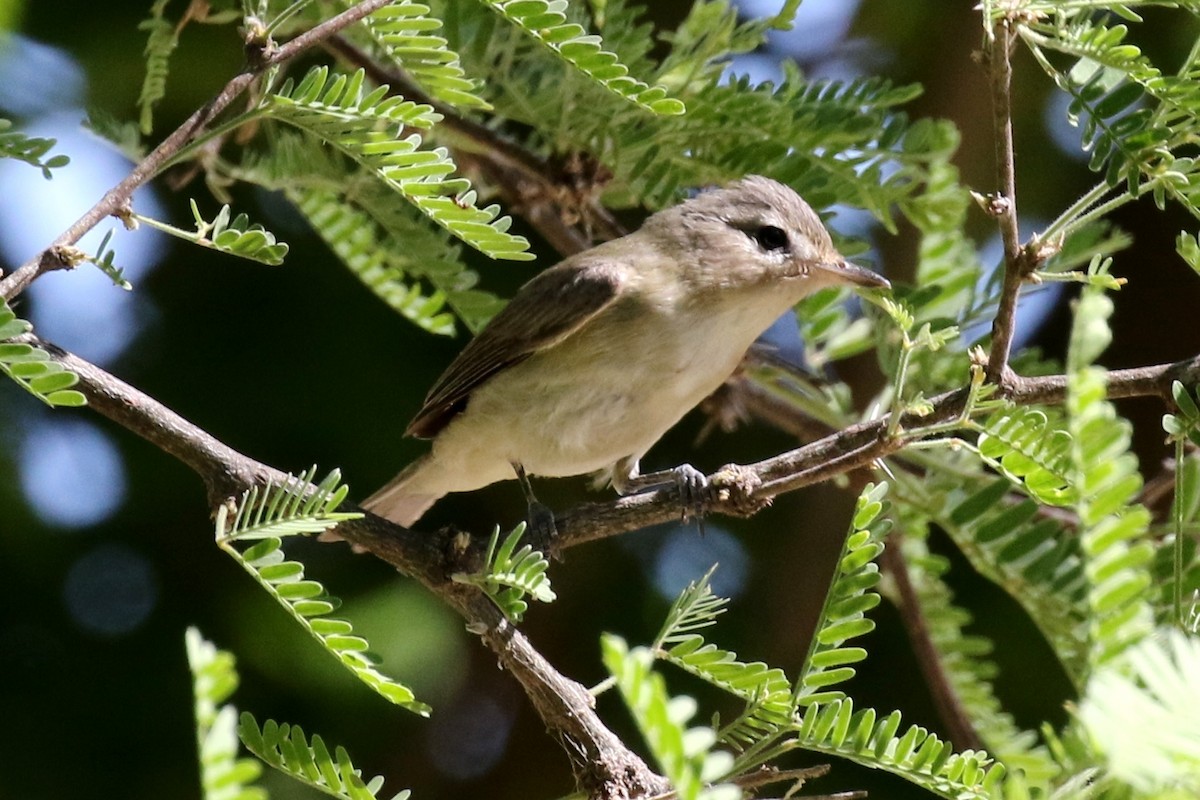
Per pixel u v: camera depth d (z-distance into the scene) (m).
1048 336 12.53
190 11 8.52
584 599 12.82
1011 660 11.56
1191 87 6.07
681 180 8.98
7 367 5.44
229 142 11.64
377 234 10.20
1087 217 6.41
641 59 8.79
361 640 5.61
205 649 3.75
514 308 9.80
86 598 11.73
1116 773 3.33
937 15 13.12
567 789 13.24
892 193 8.79
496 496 13.08
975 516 8.45
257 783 10.03
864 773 11.30
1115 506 3.75
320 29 6.17
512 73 8.97
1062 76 6.43
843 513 12.74
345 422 11.84
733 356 9.95
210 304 12.02
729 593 12.87
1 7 11.09
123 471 11.85
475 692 13.30
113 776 11.45
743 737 6.02
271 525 5.65
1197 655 3.57
